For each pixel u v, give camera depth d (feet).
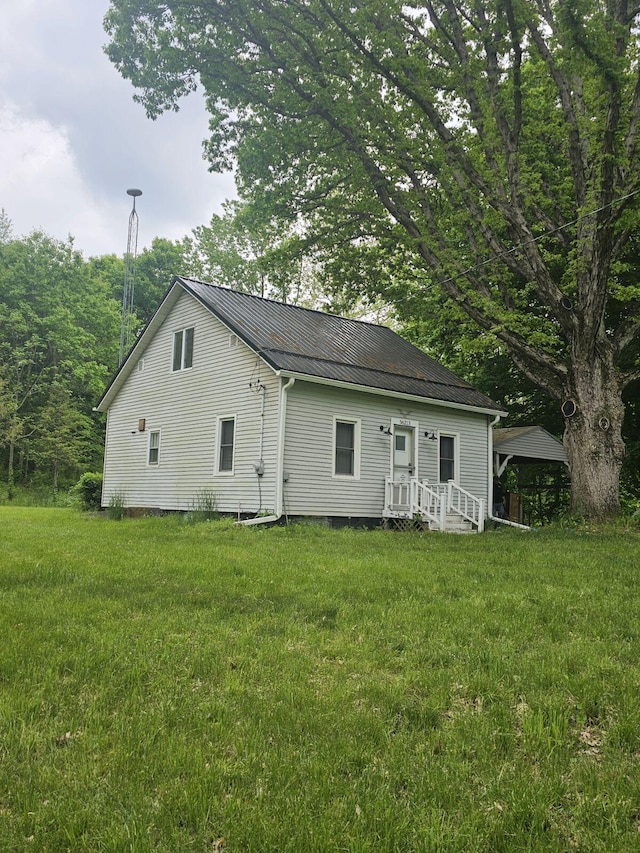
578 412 48.24
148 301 169.58
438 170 52.85
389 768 9.00
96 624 16.12
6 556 28.68
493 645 14.58
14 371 127.95
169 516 54.85
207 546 33.88
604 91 43.27
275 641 14.73
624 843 7.47
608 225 43.60
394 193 52.95
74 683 12.03
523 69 53.16
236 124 56.75
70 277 144.56
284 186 57.72
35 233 139.13
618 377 48.75
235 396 54.19
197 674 12.62
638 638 15.49
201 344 59.16
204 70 51.57
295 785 8.48
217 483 54.80
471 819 7.79
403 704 11.18
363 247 63.87
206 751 9.44
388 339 69.92
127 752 9.25
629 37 43.88
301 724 10.28
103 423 147.64
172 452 61.00
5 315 129.70
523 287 70.03
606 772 9.09
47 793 8.32
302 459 50.70
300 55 50.21
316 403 52.08
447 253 51.29
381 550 33.76
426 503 53.36
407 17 49.60
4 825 7.63
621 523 45.70
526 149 51.80
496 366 79.87
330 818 7.71
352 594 20.31
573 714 11.16
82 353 137.39
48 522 55.77
